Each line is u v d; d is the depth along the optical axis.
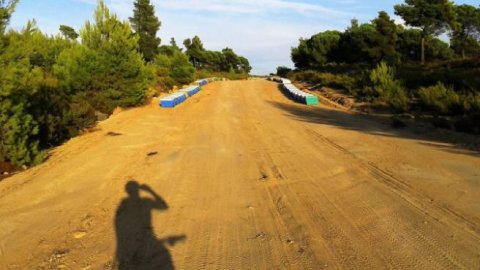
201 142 12.61
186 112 20.78
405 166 8.86
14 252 5.17
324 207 6.54
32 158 9.95
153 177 8.52
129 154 10.85
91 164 9.76
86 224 6.00
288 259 4.81
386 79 23.94
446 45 52.44
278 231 5.64
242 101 27.09
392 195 6.95
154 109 21.58
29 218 6.30
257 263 4.73
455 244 5.04
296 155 10.51
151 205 6.77
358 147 11.19
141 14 55.69
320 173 8.62
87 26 21.16
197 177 8.49
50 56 22.64
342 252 4.94
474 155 9.69
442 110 16.19
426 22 45.41
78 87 18.66
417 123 14.87
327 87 31.50
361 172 8.54
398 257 4.75
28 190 7.75
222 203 6.85
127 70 20.31
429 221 5.78
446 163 8.99
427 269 4.45
